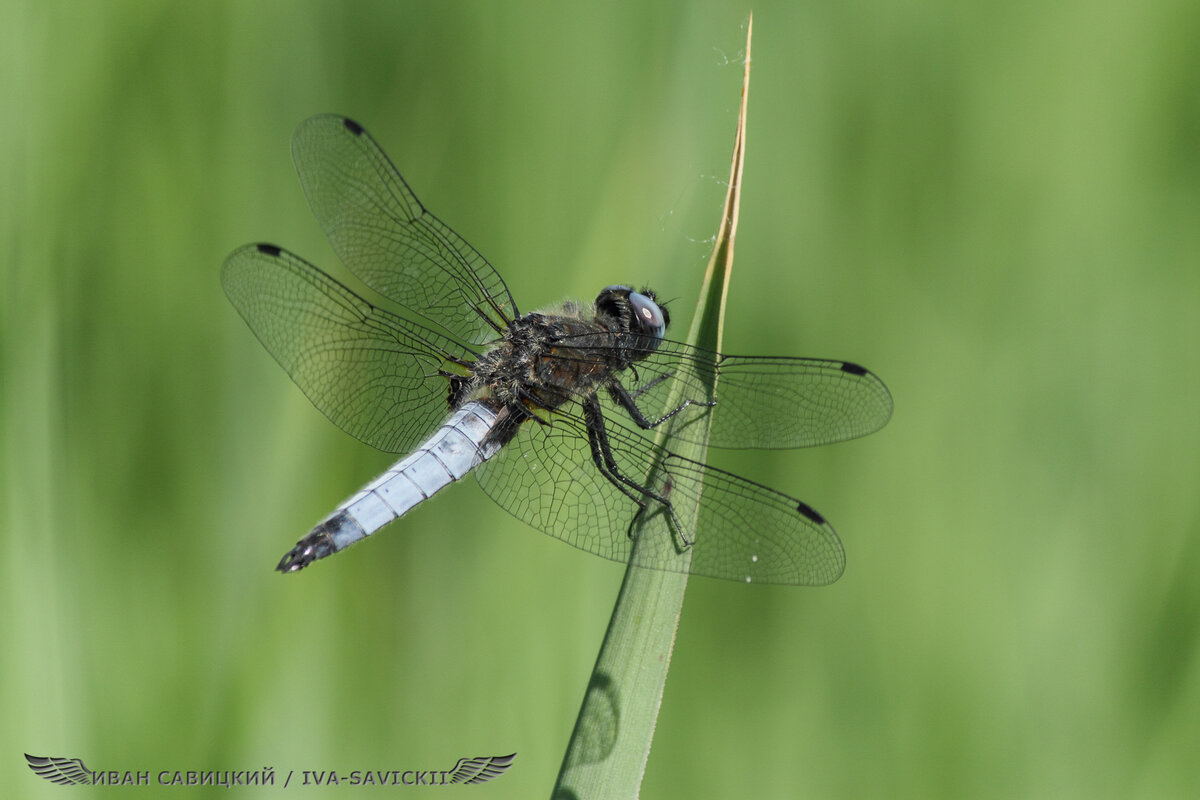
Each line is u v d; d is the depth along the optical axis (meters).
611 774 1.25
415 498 1.27
